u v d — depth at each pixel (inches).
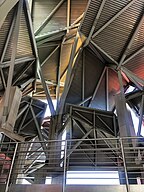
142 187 213.2
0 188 231.1
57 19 471.5
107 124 526.3
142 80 400.8
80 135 544.1
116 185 220.5
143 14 342.0
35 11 465.7
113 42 381.1
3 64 379.2
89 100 539.2
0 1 215.8
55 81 582.6
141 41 370.0
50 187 227.6
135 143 346.3
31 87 480.1
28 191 227.5
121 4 335.0
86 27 369.7
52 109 462.9
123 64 399.9
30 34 364.5
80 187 222.7
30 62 410.6
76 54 457.7
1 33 344.2
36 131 594.2
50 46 506.0
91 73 495.8
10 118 338.0
